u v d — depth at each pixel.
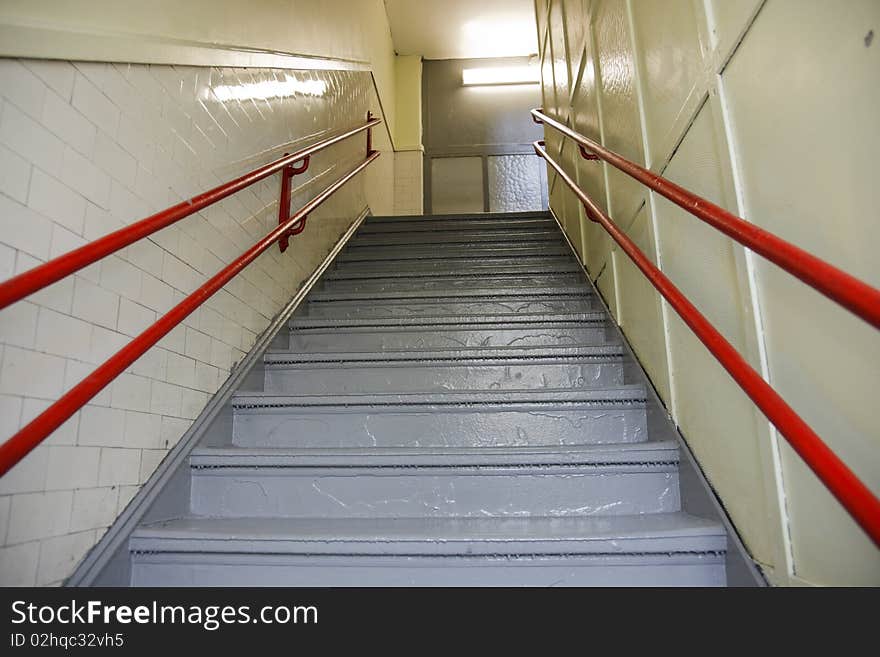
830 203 0.84
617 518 1.38
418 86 6.49
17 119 0.99
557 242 3.53
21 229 0.99
